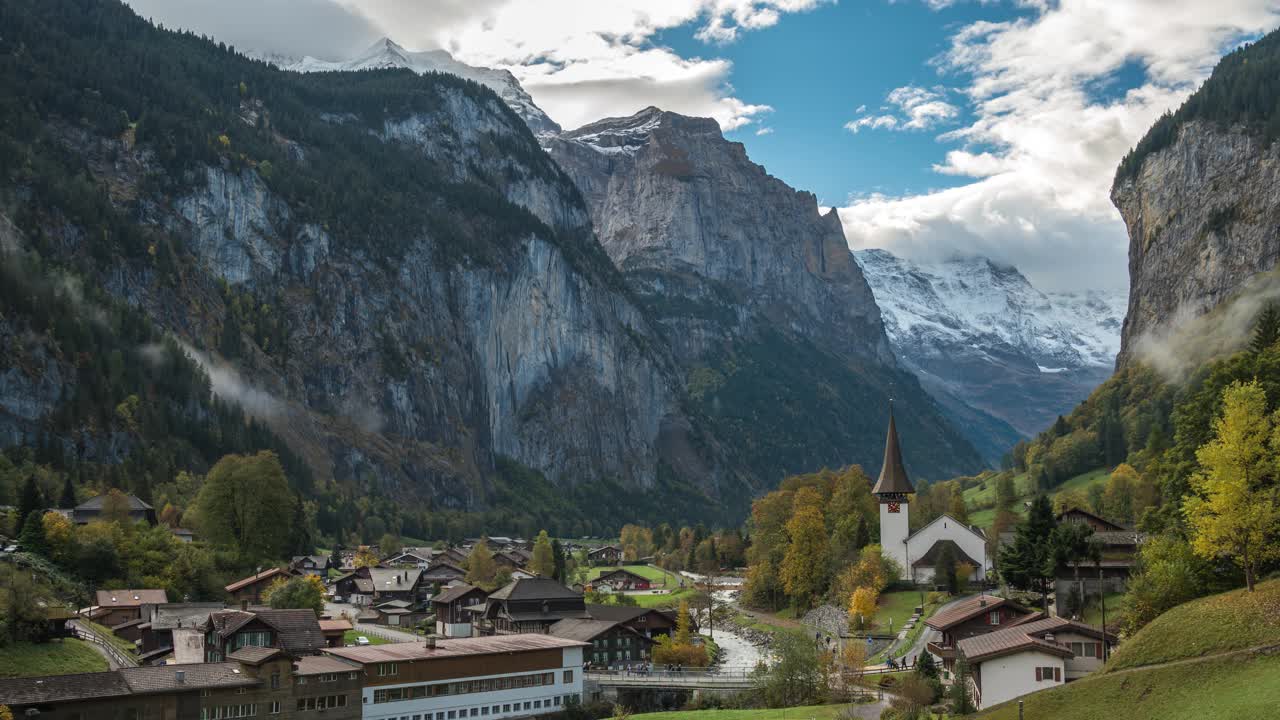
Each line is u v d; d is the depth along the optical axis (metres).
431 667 139.00
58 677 115.94
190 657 142.38
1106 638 109.69
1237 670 86.44
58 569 178.75
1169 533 125.62
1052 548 137.38
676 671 162.25
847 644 156.12
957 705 107.38
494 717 143.50
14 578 140.88
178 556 196.38
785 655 137.50
